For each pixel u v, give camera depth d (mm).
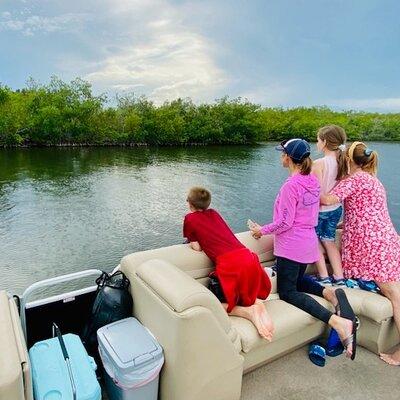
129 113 47188
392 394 2160
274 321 2215
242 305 2230
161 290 1798
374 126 66000
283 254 2426
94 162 31781
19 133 39625
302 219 2391
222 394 1897
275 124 61906
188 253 2393
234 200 20000
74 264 11172
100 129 43938
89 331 2018
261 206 19016
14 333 1450
